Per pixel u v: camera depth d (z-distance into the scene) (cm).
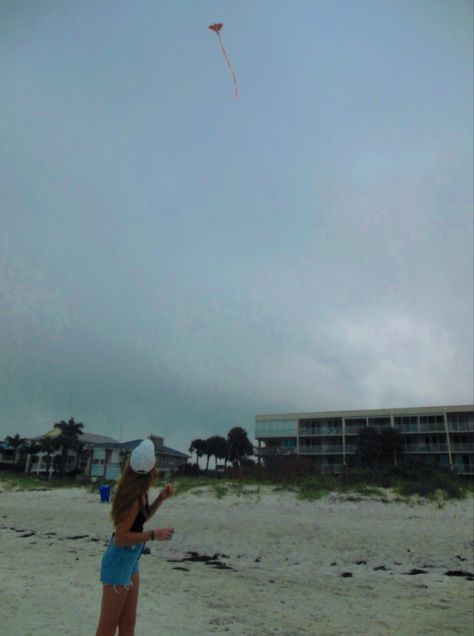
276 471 2570
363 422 5334
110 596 341
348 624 636
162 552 1283
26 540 1385
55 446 6550
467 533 1500
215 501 2089
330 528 1580
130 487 350
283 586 884
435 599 816
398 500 2002
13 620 546
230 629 576
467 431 4944
